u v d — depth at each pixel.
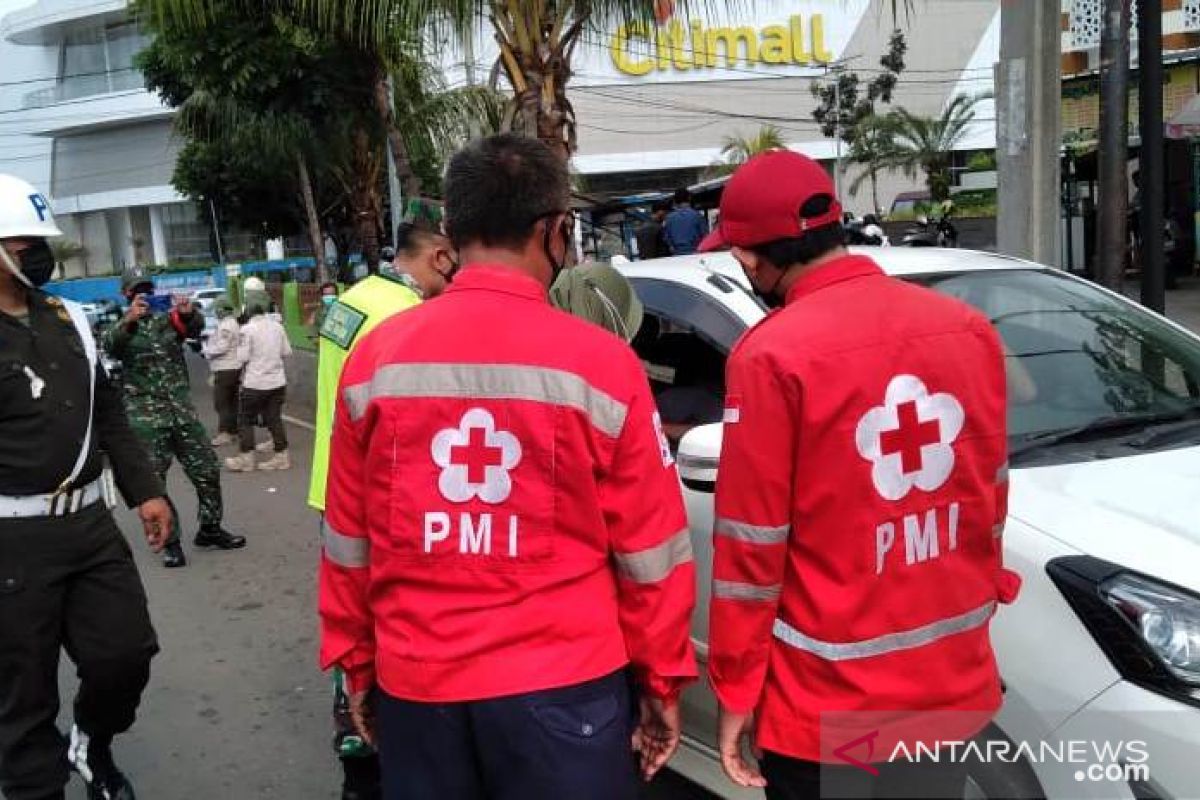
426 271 3.42
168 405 7.03
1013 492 2.86
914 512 2.04
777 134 53.22
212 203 23.41
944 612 2.08
